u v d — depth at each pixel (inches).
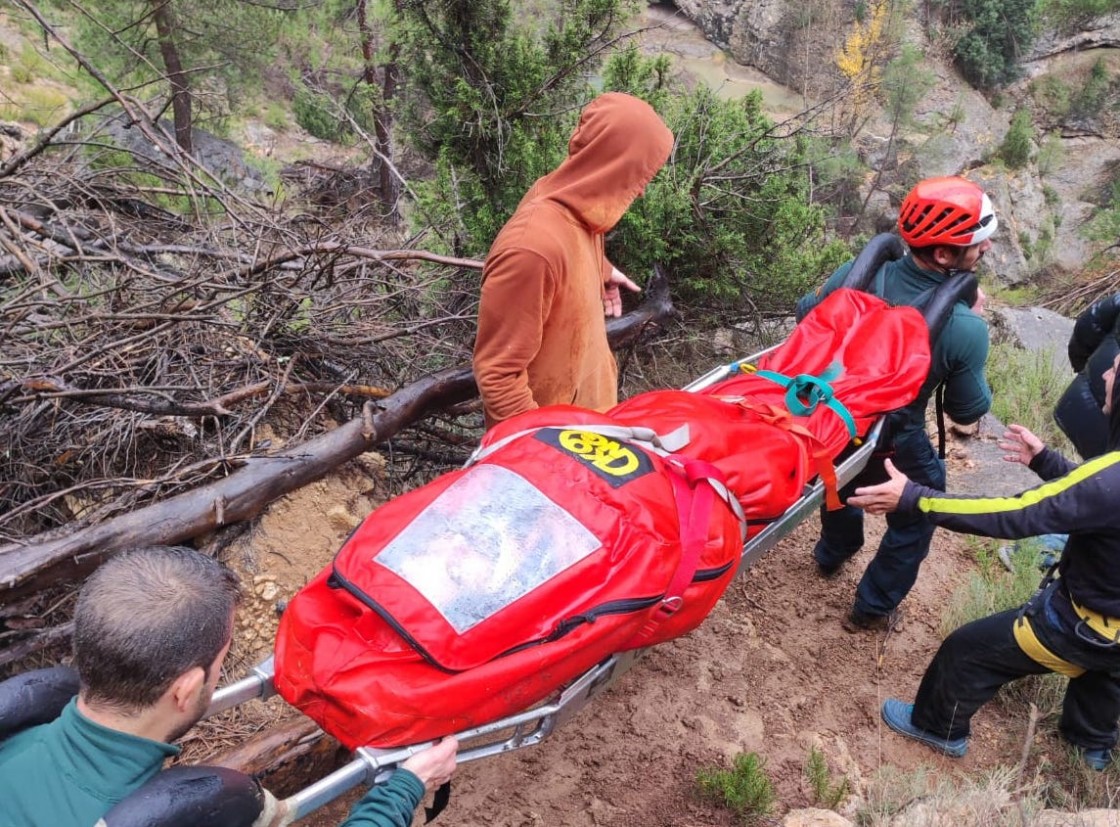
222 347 163.0
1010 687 154.8
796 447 115.0
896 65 1125.7
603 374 140.2
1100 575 115.7
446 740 82.3
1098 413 173.6
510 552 88.7
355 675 81.1
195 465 135.9
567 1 217.9
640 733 138.2
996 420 239.6
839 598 173.0
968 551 191.9
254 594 137.2
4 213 152.3
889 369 128.7
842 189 911.7
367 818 74.1
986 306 368.2
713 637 159.3
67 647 130.3
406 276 185.5
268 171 631.2
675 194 196.9
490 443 108.5
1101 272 700.7
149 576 65.0
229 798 65.3
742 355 238.4
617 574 90.7
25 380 130.7
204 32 549.6
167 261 206.1
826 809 127.6
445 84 210.8
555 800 125.8
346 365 175.9
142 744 63.6
